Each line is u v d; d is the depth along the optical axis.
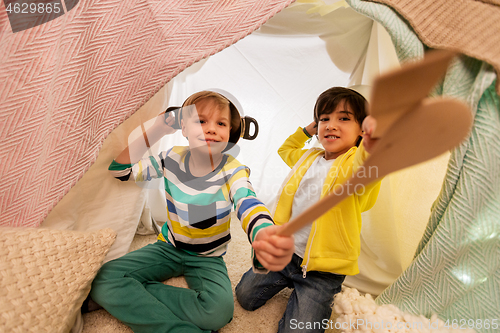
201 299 0.68
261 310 0.79
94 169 0.74
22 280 0.53
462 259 0.58
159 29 0.60
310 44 0.93
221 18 0.61
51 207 0.62
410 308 0.63
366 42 0.93
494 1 0.52
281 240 0.39
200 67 0.92
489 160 0.52
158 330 0.64
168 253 0.80
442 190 0.60
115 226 0.82
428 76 0.18
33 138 0.59
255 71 0.95
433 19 0.55
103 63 0.60
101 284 0.69
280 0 0.60
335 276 0.76
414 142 0.21
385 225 0.85
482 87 0.50
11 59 0.56
